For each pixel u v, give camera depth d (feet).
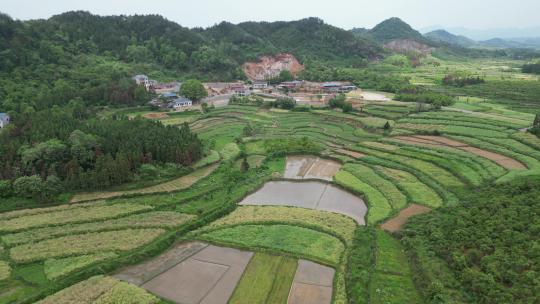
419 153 341.62
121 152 286.05
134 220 231.30
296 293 168.55
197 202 264.72
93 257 191.52
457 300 155.43
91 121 387.55
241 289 171.12
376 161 334.24
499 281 160.56
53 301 158.92
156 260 194.08
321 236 218.18
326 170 333.83
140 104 527.81
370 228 222.28
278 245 207.10
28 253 193.67
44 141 287.28
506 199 218.38
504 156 314.55
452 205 236.43
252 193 287.28
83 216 232.53
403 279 176.04
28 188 246.47
